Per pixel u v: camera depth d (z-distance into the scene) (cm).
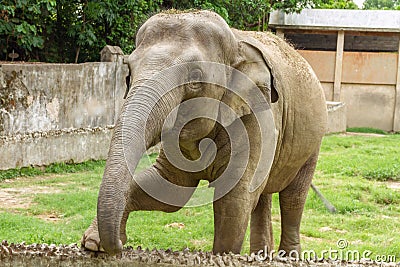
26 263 378
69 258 377
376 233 748
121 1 1381
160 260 370
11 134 1060
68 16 1395
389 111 2161
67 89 1160
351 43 2280
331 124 1919
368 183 1061
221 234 444
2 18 1238
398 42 2241
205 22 400
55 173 1119
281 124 487
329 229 761
